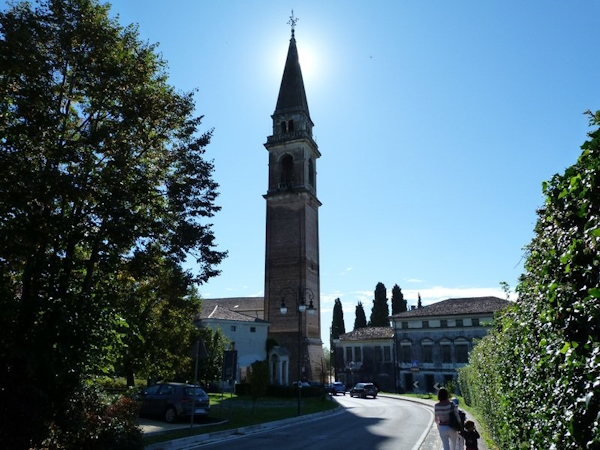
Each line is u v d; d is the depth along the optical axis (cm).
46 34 1272
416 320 6284
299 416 2431
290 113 6256
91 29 1312
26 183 1061
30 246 1093
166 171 1588
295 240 5744
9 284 1097
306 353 5369
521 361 668
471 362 2223
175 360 2720
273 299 5638
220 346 4016
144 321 2173
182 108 1529
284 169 6325
